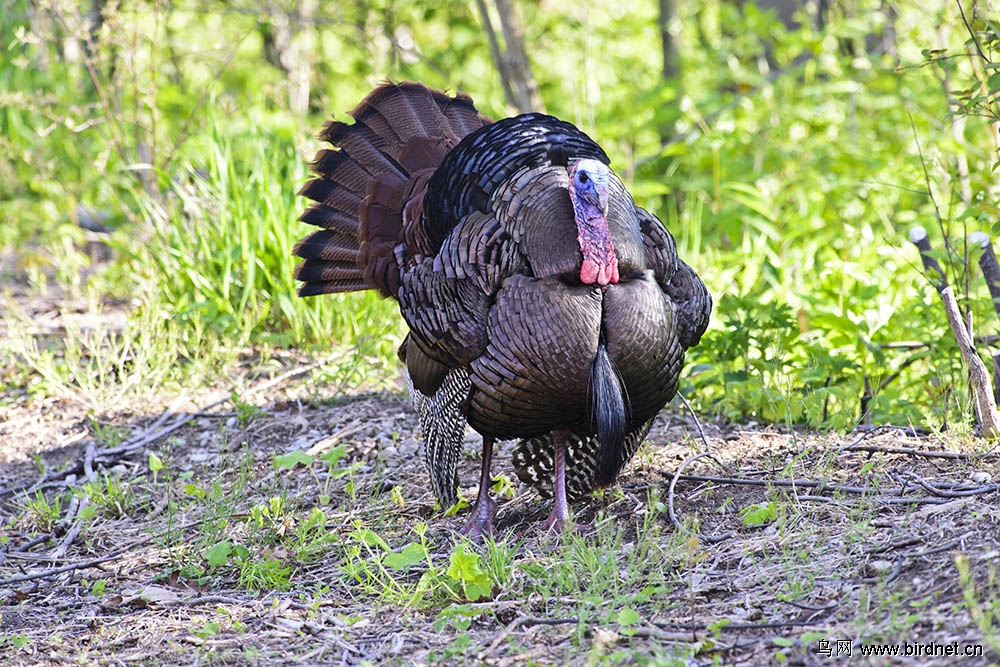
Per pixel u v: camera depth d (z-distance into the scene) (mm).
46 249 17359
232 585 8406
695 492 8938
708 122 18172
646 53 25109
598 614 7047
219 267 14398
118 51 16984
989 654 5656
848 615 6555
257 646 7207
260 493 10180
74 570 8852
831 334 11680
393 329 13602
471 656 6719
